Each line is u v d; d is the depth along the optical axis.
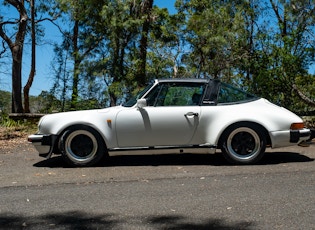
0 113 17.89
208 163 7.03
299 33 12.97
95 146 6.93
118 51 16.50
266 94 13.12
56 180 5.93
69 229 3.87
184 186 5.38
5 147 9.98
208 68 16.22
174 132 6.87
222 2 17.30
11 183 5.81
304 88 13.71
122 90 16.09
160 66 17.55
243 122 6.77
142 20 15.95
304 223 3.86
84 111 7.11
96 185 5.56
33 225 4.00
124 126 6.88
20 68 21.69
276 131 6.75
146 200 4.76
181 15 17.98
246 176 5.89
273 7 15.86
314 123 12.97
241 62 14.46
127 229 3.82
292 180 5.57
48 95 20.56
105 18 16.02
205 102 6.95
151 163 7.13
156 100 7.01
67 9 18.39
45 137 6.95
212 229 3.77
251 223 3.90
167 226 3.88
